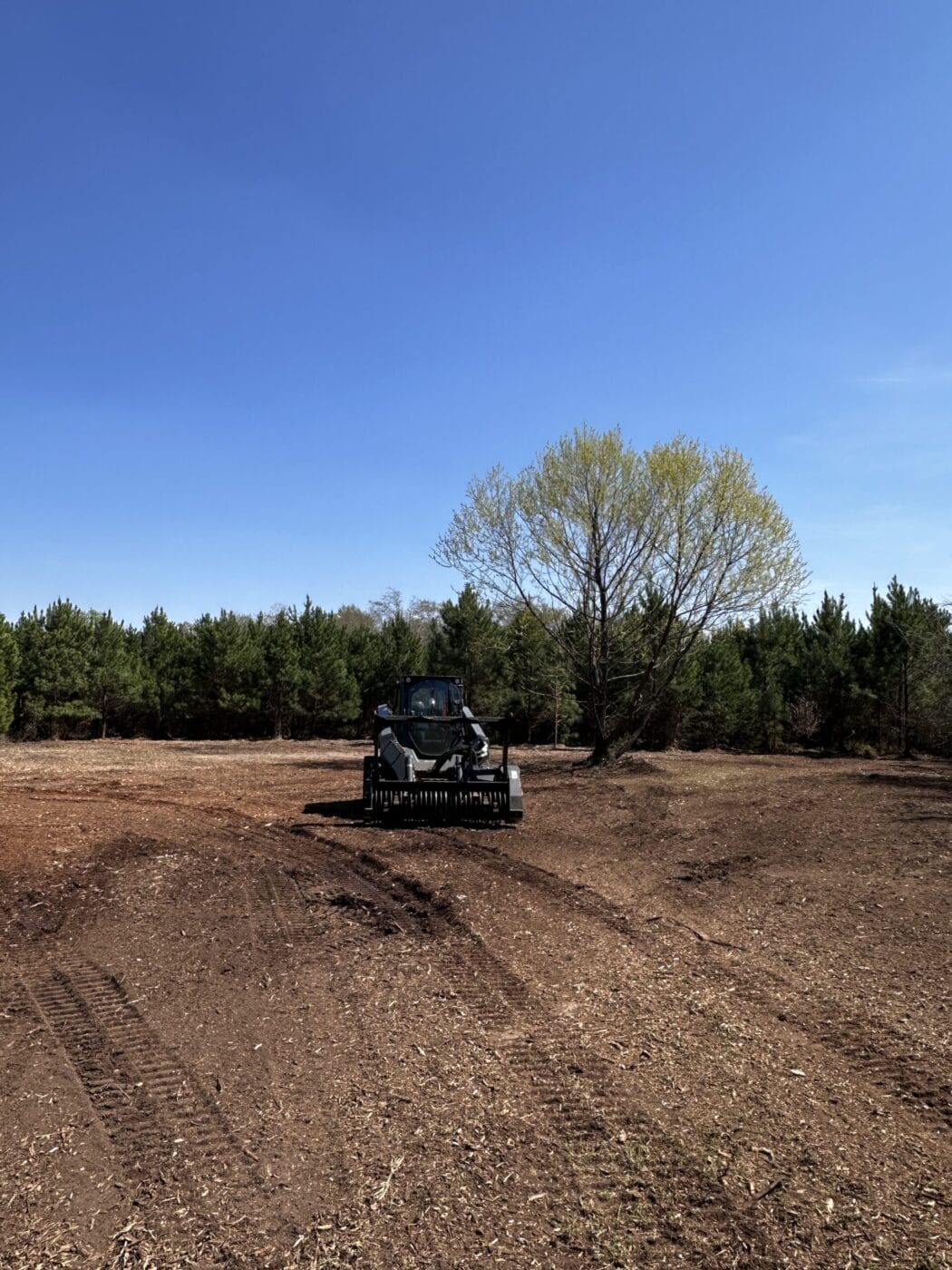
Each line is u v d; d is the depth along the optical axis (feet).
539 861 32.14
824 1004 17.57
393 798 40.32
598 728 67.56
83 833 37.91
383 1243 10.28
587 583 65.00
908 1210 10.73
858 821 36.96
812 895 26.03
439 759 41.96
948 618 74.54
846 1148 12.17
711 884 28.14
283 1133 12.85
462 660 104.83
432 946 21.85
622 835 37.19
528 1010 17.52
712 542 61.52
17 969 20.70
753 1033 16.21
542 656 96.63
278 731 115.24
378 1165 11.93
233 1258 10.09
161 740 111.24
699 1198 11.01
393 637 121.80
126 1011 17.88
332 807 46.37
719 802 45.32
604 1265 9.83
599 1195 11.12
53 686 103.40
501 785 40.16
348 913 25.11
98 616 114.62
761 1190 11.16
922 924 22.62
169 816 43.47
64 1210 11.09
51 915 25.25
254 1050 15.84
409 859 32.17
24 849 34.01
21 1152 12.51
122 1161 12.21
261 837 37.14
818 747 99.25
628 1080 14.30
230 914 25.05
